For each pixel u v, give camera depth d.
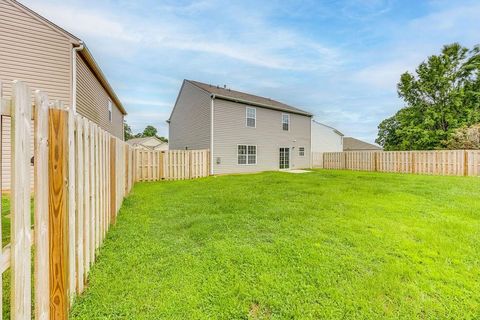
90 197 2.56
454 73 20.73
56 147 1.67
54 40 7.20
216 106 14.24
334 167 18.72
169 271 2.52
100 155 3.06
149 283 2.29
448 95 20.67
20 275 1.34
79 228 2.09
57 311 1.66
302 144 19.23
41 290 1.53
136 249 3.04
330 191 7.07
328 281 2.38
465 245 3.24
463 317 1.94
